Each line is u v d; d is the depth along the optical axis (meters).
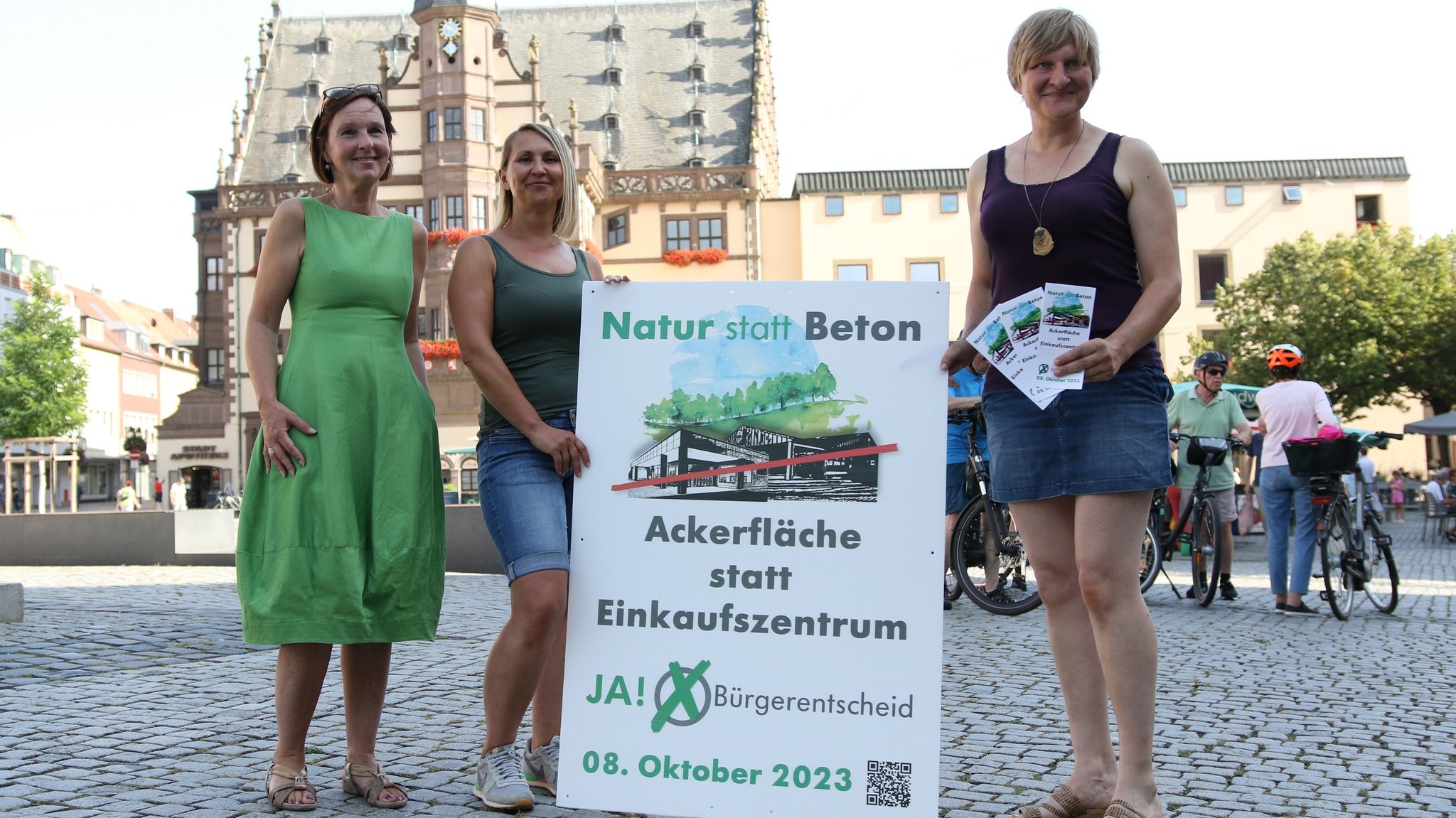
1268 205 49.66
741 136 50.81
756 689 3.35
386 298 3.81
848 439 3.41
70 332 55.78
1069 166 3.51
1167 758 4.45
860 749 3.29
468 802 3.70
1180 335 49.78
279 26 52.94
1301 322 42.53
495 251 3.84
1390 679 6.11
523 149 3.89
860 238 49.19
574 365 3.84
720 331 3.52
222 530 15.04
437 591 3.81
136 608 9.27
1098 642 3.37
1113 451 3.33
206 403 50.03
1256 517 21.94
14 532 15.48
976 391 8.52
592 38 54.38
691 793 3.34
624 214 49.56
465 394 43.09
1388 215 49.34
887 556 3.35
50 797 3.72
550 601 3.50
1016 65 3.53
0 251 82.38
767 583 3.39
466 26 45.41
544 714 3.92
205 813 3.57
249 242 48.91
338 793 3.80
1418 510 39.03
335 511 3.64
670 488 3.46
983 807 3.75
